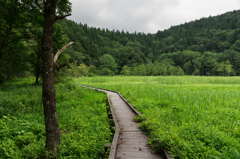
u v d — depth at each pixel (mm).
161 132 4500
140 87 18547
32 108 7770
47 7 3283
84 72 57969
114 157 3383
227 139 4551
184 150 3756
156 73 78750
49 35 3297
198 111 7898
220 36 136000
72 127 5641
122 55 100500
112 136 5012
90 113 7648
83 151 3709
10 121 5496
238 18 183750
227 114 7465
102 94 14461
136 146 4168
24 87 14703
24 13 11422
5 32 12023
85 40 104688
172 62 97062
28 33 13555
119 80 33562
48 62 3240
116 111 8383
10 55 14711
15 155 3400
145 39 192000
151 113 7984
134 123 6277
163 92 13883
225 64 79750
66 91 14133
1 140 4125
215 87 19047
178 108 8766
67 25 112062
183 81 27219
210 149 3988
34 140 4273
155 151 3850
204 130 5129
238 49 103438
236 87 18875
